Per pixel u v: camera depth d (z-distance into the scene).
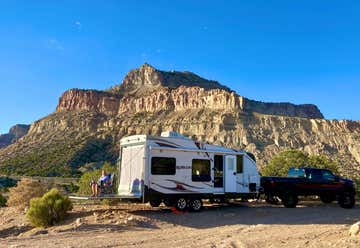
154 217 14.67
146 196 15.49
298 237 10.91
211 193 17.20
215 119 197.38
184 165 16.59
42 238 11.26
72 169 151.12
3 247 10.01
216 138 181.25
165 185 15.98
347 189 19.41
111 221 13.66
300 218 15.19
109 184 17.27
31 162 164.62
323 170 19.75
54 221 14.47
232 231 12.25
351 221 14.41
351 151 177.88
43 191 24.31
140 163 15.89
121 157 16.95
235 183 18.09
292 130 189.12
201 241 10.62
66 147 181.75
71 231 12.26
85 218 14.22
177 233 12.03
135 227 13.02
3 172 150.00
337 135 188.25
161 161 16.00
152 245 10.06
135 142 16.20
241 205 19.38
